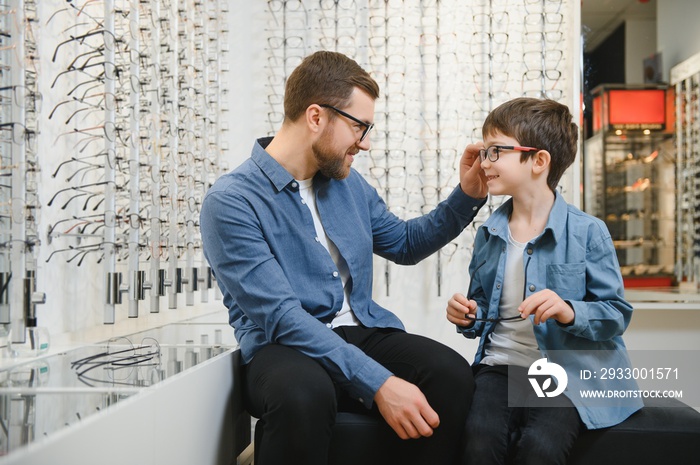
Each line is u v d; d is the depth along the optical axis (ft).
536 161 4.96
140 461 3.10
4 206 4.29
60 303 5.10
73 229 5.26
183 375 3.69
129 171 5.29
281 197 4.80
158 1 5.98
